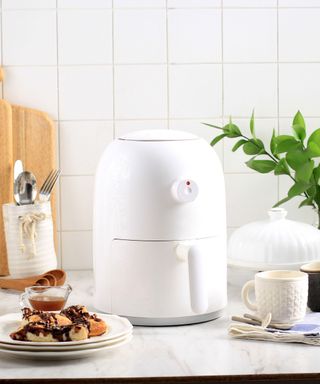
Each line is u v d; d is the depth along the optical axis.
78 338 1.75
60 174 2.36
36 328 1.75
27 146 2.34
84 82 2.35
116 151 1.94
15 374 1.70
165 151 1.91
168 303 1.91
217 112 2.37
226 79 2.36
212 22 2.35
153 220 1.89
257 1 2.35
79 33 2.34
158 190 1.89
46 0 2.33
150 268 1.90
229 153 2.37
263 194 2.38
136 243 1.90
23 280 2.17
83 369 1.72
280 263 2.10
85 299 2.11
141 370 1.71
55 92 2.35
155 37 2.35
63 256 2.38
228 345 1.82
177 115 2.37
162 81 2.36
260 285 1.91
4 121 2.32
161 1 2.34
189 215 1.90
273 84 2.37
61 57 2.34
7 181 2.33
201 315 1.94
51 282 2.16
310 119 2.38
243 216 2.38
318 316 1.96
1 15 2.33
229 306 2.06
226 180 2.38
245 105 2.37
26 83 2.35
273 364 1.72
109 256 1.93
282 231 2.13
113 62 2.35
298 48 2.37
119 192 1.91
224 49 2.36
